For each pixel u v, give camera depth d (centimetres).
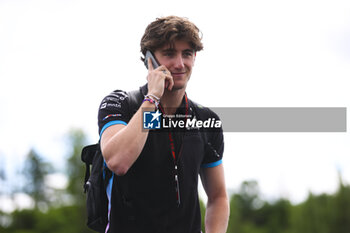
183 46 344
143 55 373
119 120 336
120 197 343
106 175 343
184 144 353
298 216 5784
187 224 355
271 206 9800
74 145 7175
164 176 342
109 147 310
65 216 6719
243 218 9975
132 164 338
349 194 5228
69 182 7088
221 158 391
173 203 344
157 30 343
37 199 8381
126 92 359
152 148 339
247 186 10500
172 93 350
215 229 370
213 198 389
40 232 6556
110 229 346
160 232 346
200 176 398
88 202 342
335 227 5238
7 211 6925
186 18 357
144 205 342
